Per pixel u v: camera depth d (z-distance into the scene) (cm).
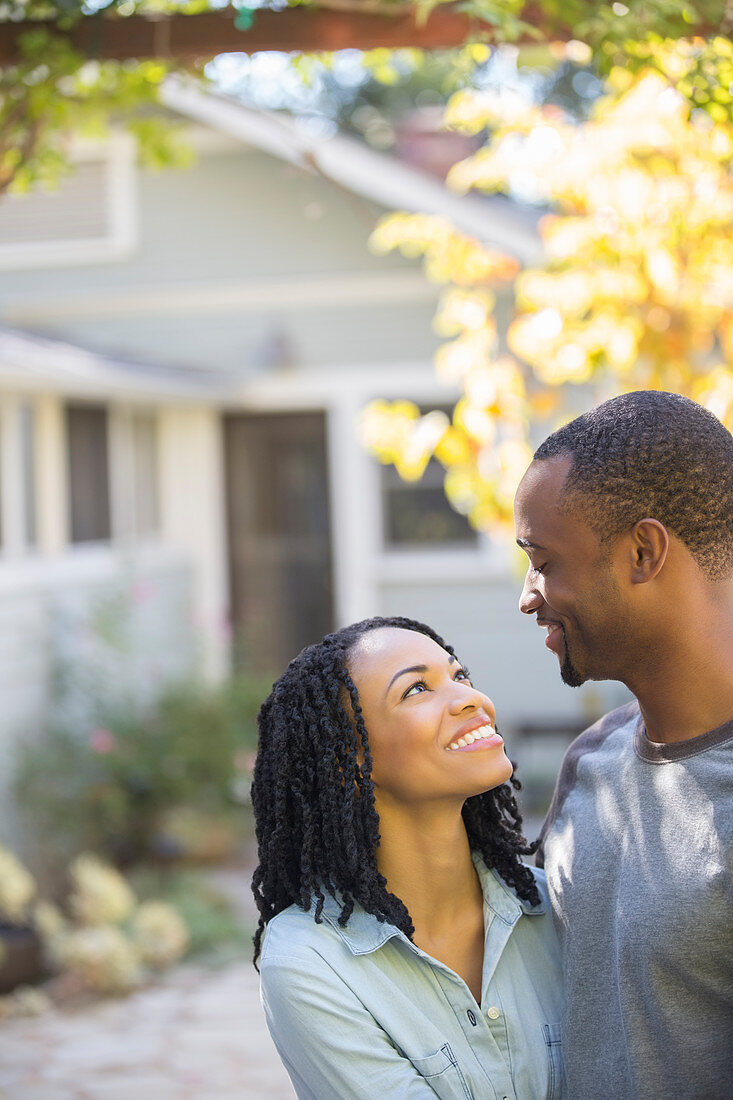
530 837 661
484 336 375
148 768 652
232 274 851
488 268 405
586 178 339
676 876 140
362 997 150
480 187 375
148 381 707
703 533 139
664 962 140
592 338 348
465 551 844
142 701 718
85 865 604
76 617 678
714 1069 139
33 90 315
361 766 156
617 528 139
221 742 682
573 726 789
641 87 317
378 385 841
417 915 161
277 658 874
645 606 141
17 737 616
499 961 162
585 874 152
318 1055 147
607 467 139
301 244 841
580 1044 151
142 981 522
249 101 364
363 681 157
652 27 250
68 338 821
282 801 159
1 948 505
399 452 361
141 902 610
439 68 354
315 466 869
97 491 744
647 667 144
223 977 528
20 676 623
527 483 146
